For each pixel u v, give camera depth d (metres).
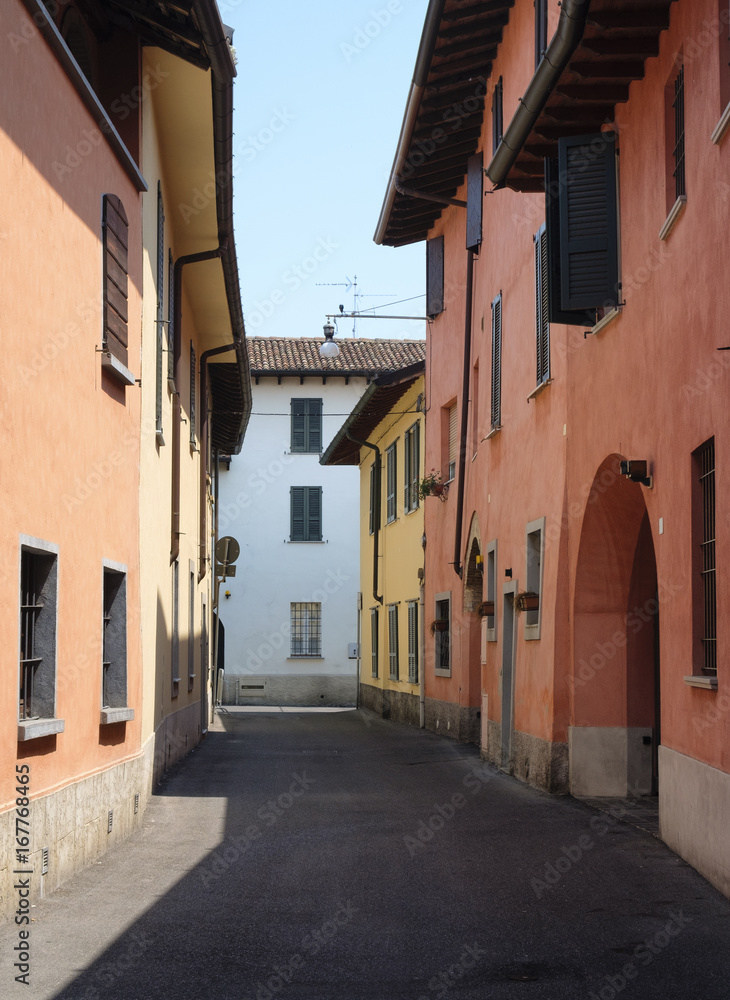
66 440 8.32
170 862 9.04
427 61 16.69
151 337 12.81
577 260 11.35
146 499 12.34
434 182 21.00
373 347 42.78
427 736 22.88
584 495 12.52
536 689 14.28
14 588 6.98
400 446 28.59
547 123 11.46
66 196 8.29
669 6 9.44
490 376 18.06
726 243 7.93
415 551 26.47
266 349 42.19
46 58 7.76
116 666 10.48
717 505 8.09
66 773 8.26
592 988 5.71
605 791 13.05
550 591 13.70
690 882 8.20
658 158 9.91
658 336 9.82
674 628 9.38
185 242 16.45
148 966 6.06
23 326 7.24
